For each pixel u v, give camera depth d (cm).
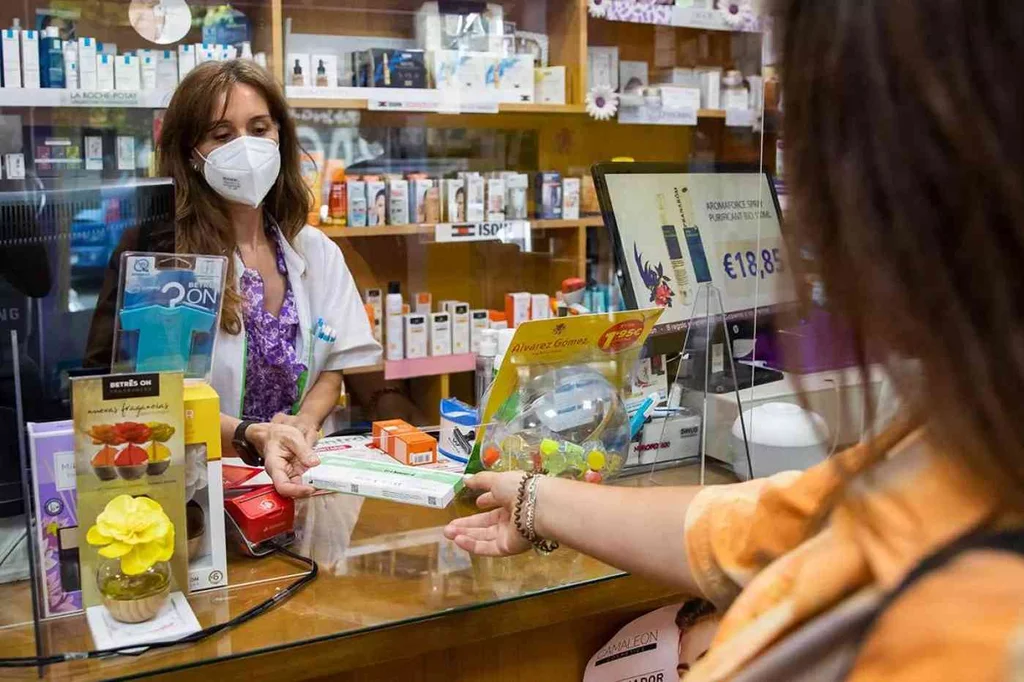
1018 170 44
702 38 421
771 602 61
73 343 124
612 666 141
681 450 165
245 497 132
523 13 382
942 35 45
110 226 124
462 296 388
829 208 53
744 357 172
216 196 219
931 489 54
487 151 388
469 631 117
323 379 243
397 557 130
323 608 115
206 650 104
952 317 46
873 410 58
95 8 314
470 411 162
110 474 109
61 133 314
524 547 120
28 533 103
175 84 317
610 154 414
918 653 47
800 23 54
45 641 105
